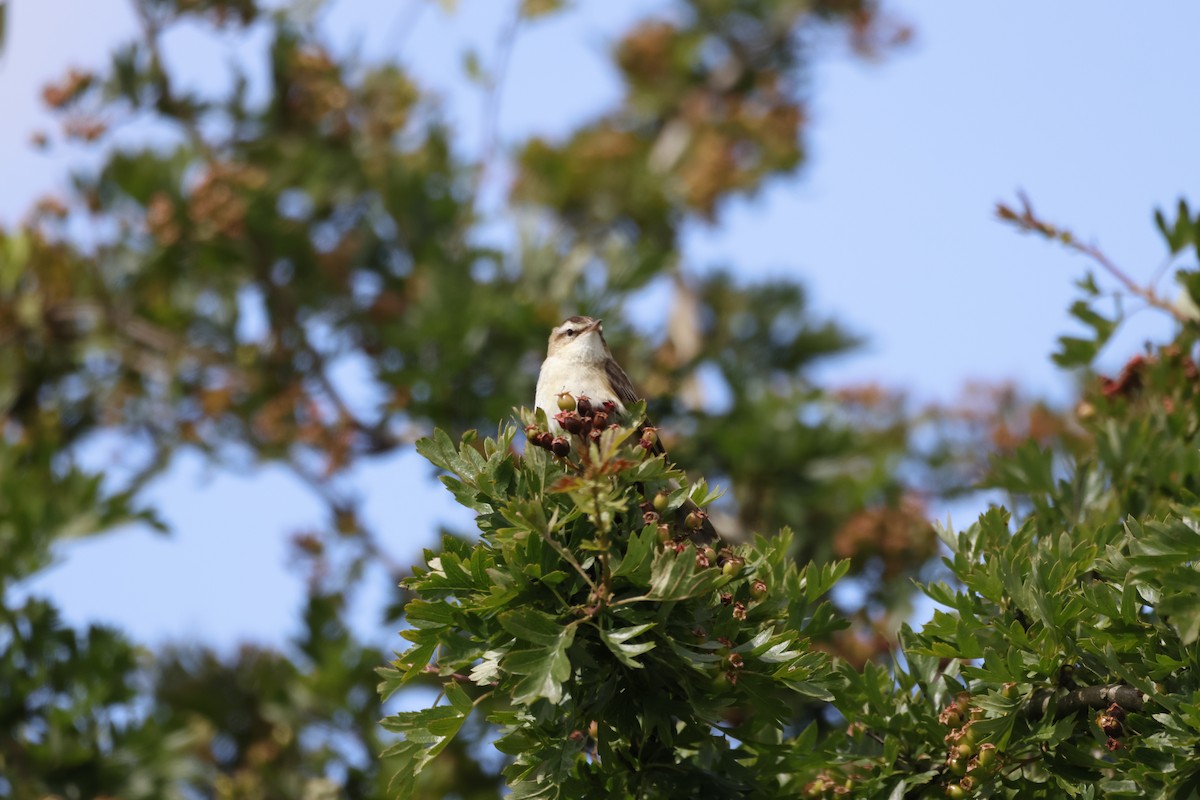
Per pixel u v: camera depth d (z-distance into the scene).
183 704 14.88
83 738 12.53
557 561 6.03
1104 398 9.58
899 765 6.92
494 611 6.07
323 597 15.09
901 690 7.24
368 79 18.00
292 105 17.78
